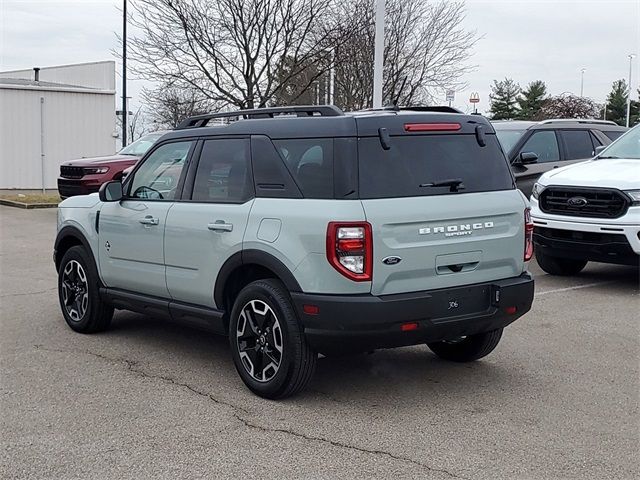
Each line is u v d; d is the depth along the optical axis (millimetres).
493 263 5605
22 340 7242
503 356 6668
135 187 6824
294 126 5508
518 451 4660
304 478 4293
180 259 6191
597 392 5734
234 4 19578
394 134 5328
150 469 4410
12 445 4750
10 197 22234
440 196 5363
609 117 62844
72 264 7500
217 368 6348
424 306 5176
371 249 5023
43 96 26281
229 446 4727
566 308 8430
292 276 5234
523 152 12086
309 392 5727
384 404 5469
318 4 20266
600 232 9133
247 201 5676
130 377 6098
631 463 4500
